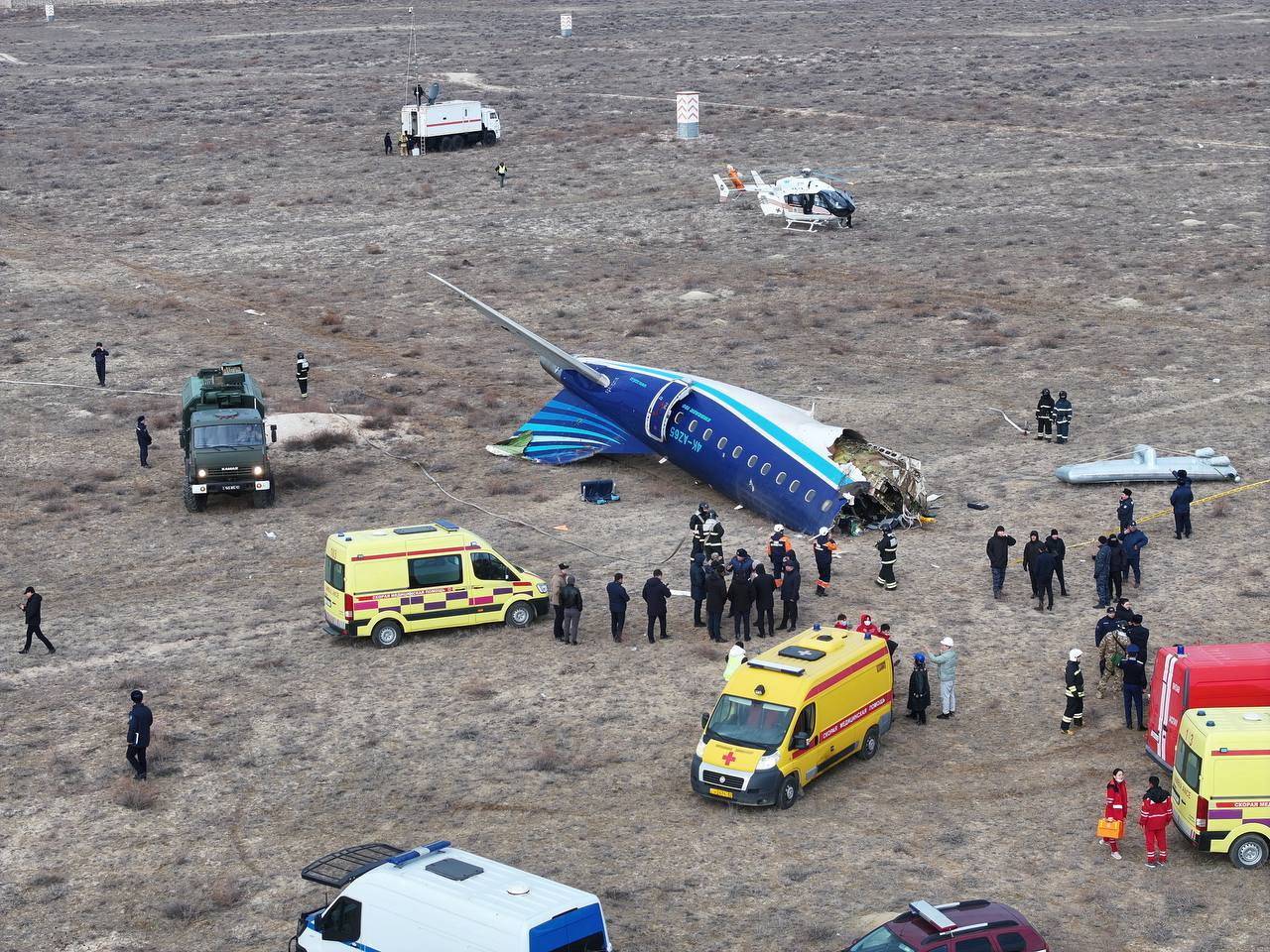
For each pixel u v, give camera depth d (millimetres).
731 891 73062
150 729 87562
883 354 194125
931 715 93188
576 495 141750
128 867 77000
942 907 63344
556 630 106125
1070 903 71188
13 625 112062
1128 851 76250
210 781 86250
